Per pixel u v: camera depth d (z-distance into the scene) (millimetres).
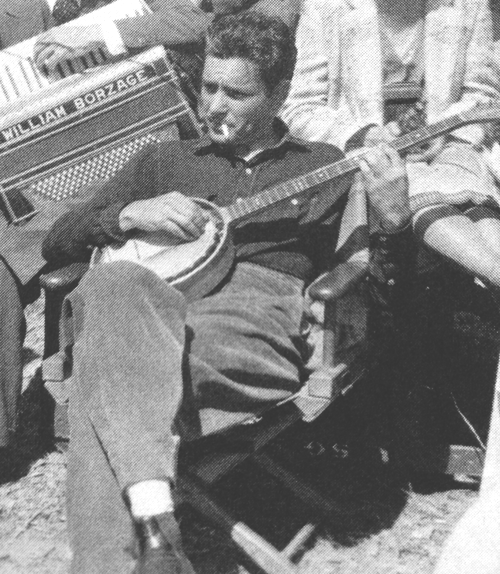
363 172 2174
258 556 2014
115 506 1615
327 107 2920
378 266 2365
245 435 2051
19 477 2559
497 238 2273
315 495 2238
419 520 2287
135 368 1630
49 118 2793
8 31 3590
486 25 2729
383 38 2756
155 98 2865
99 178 2879
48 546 2229
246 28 2131
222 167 2266
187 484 2057
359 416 2594
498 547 1669
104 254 2160
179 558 1551
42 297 3742
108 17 3131
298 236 2238
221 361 1814
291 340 2045
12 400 2523
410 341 2443
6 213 2809
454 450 2395
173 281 1980
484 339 2695
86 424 1669
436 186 2348
